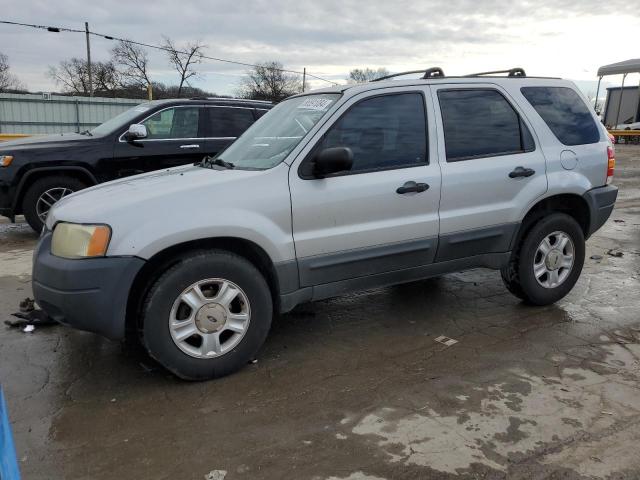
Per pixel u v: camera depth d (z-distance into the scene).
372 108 3.98
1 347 4.11
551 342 4.18
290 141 3.87
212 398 3.38
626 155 23.80
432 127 4.16
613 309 4.90
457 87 4.33
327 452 2.82
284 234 3.63
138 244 3.24
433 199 4.10
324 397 3.38
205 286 3.48
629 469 2.67
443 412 3.19
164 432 3.02
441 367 3.78
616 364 3.80
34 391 3.46
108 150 7.61
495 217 4.39
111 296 3.23
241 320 3.60
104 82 64.88
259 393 3.43
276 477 2.64
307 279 3.79
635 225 8.81
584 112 4.95
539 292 4.77
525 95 4.65
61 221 3.42
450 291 5.41
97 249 3.22
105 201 3.43
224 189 3.50
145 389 3.49
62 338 4.27
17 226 8.60
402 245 4.04
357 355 3.98
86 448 2.88
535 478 2.61
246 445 2.89
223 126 8.30
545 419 3.10
